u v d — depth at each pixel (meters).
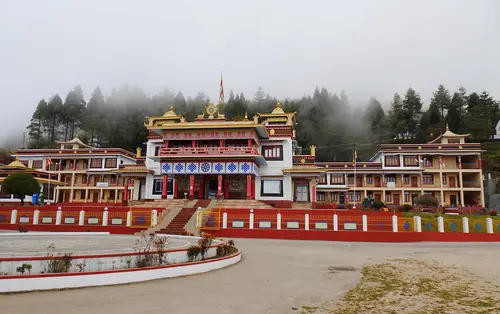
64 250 16.33
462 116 109.25
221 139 45.47
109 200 73.69
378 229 32.12
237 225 33.56
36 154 75.69
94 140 123.00
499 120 105.88
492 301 11.22
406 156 67.62
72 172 74.50
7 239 23.20
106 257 13.23
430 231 32.28
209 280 13.85
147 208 36.88
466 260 20.02
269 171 48.00
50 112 131.12
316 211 33.00
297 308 10.25
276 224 33.16
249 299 11.16
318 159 114.62
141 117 121.81
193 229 33.38
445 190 65.50
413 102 125.56
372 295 11.90
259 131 46.25
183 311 9.60
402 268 17.36
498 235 32.19
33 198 49.06
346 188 67.25
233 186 47.00
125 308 9.64
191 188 44.56
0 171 60.66
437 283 13.89
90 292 11.23
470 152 65.31
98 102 138.38
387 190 67.88
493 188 69.00
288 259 20.08
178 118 52.19
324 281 14.16
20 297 10.31
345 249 25.31
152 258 14.41
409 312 10.01
